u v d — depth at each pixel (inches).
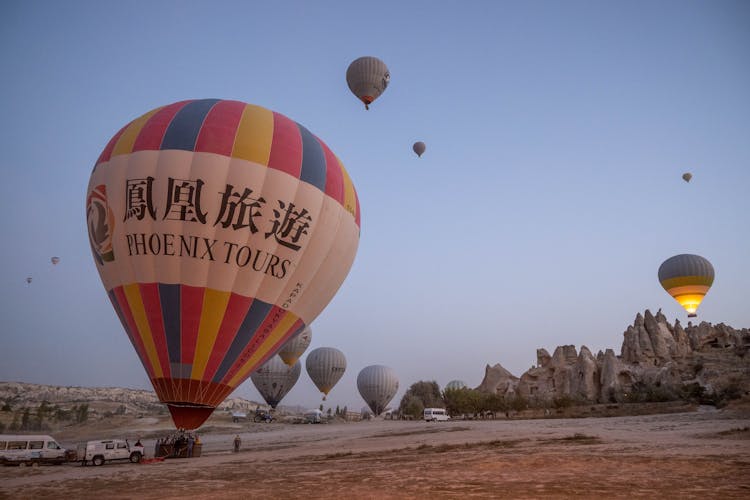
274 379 3437.5
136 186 991.0
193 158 1002.1
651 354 4060.0
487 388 4731.8
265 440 1790.1
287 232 1034.7
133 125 1076.5
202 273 975.0
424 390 5167.3
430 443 1168.2
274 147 1059.9
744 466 578.6
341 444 1366.9
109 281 1021.8
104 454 1093.8
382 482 587.2
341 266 1163.9
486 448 973.8
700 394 2898.6
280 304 1050.7
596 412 2780.5
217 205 986.7
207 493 571.2
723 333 4256.9
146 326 980.6
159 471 871.7
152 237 973.8
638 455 713.6
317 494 524.4
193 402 975.6
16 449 1102.4
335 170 1162.6
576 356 4402.1
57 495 610.5
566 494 457.7
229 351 1000.9
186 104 1101.1
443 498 463.8
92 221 1033.5
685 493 442.9
